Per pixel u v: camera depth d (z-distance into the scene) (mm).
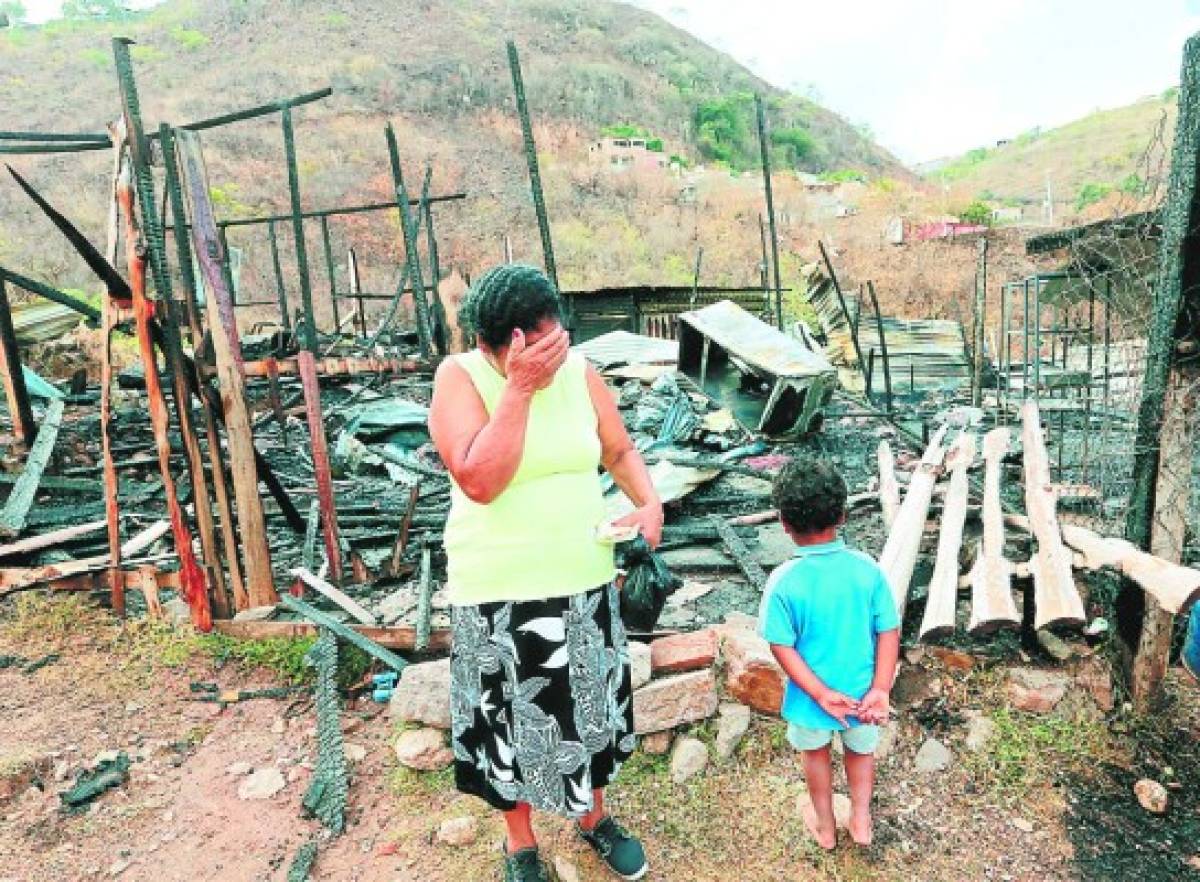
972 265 27969
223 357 3441
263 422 8508
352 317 15062
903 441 7680
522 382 1634
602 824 2314
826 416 8844
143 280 3271
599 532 1919
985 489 4109
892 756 2789
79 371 10406
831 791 2373
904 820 2539
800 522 2162
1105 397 4297
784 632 2188
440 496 6031
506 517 1827
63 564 3930
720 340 8422
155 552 4625
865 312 17422
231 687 3330
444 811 2613
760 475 6004
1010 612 2781
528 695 1872
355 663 3385
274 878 2367
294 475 6969
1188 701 2959
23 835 2551
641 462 2143
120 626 3779
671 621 3758
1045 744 2795
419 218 9422
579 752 1916
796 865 2383
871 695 2188
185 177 3223
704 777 2721
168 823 2600
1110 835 2461
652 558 3008
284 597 3621
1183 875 2311
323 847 2482
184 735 3035
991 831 2496
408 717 2844
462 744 2021
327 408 9219
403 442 7793
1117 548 2904
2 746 2934
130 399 9969
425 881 2340
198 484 3562
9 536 4758
